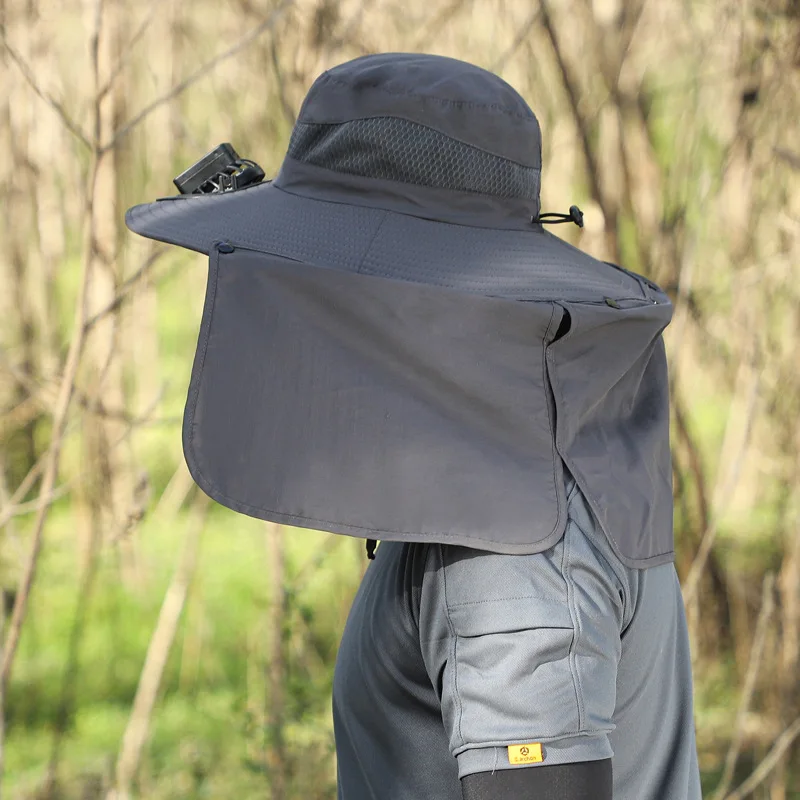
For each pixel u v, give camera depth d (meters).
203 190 1.95
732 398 5.66
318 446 1.44
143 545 7.74
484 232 1.64
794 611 5.02
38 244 7.63
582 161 5.42
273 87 5.55
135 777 5.28
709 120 5.38
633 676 1.59
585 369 1.55
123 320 5.88
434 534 1.41
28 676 6.49
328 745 4.54
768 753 5.31
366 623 1.70
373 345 1.47
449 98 1.61
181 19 6.05
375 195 1.63
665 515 1.63
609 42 5.20
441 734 1.60
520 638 1.37
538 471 1.45
